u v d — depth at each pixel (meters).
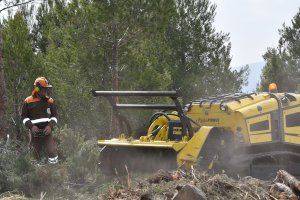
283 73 31.52
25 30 14.10
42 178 8.03
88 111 14.68
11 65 13.65
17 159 8.14
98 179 8.74
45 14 19.12
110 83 14.84
